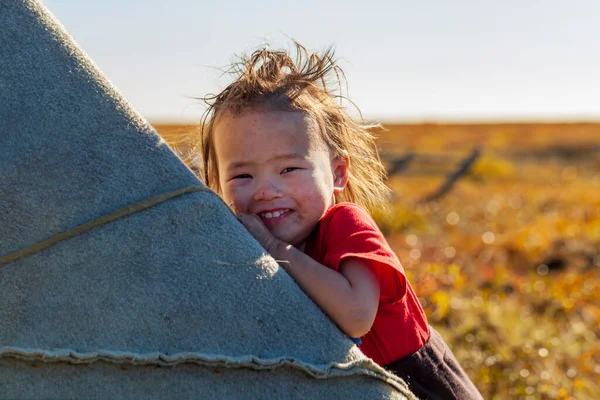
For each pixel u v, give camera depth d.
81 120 1.81
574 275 8.23
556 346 5.45
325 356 1.88
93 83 1.85
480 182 22.89
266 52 2.40
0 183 1.75
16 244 1.75
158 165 1.85
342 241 2.10
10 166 1.76
